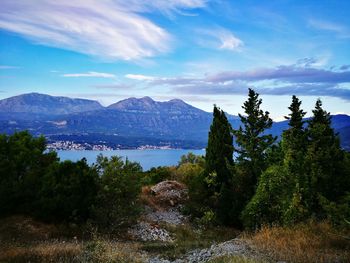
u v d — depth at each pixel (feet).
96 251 45.93
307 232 52.03
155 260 49.52
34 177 73.26
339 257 41.88
